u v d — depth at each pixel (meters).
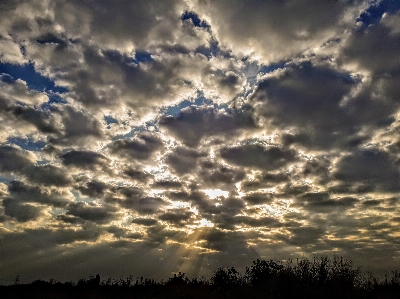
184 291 19.44
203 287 20.50
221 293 18.70
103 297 20.98
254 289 17.17
